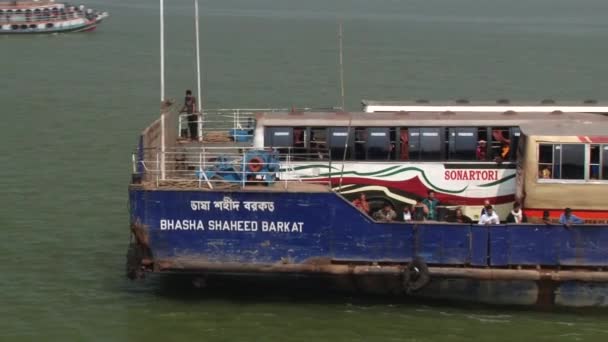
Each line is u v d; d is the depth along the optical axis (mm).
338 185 53375
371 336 48719
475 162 53062
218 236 50250
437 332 49188
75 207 75188
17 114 122125
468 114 54656
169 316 51375
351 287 51406
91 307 52969
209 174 51469
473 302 51031
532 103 59250
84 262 61281
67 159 94188
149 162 51406
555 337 48625
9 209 73938
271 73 178250
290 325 49969
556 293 50250
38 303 53719
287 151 53406
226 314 51406
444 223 49750
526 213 51469
